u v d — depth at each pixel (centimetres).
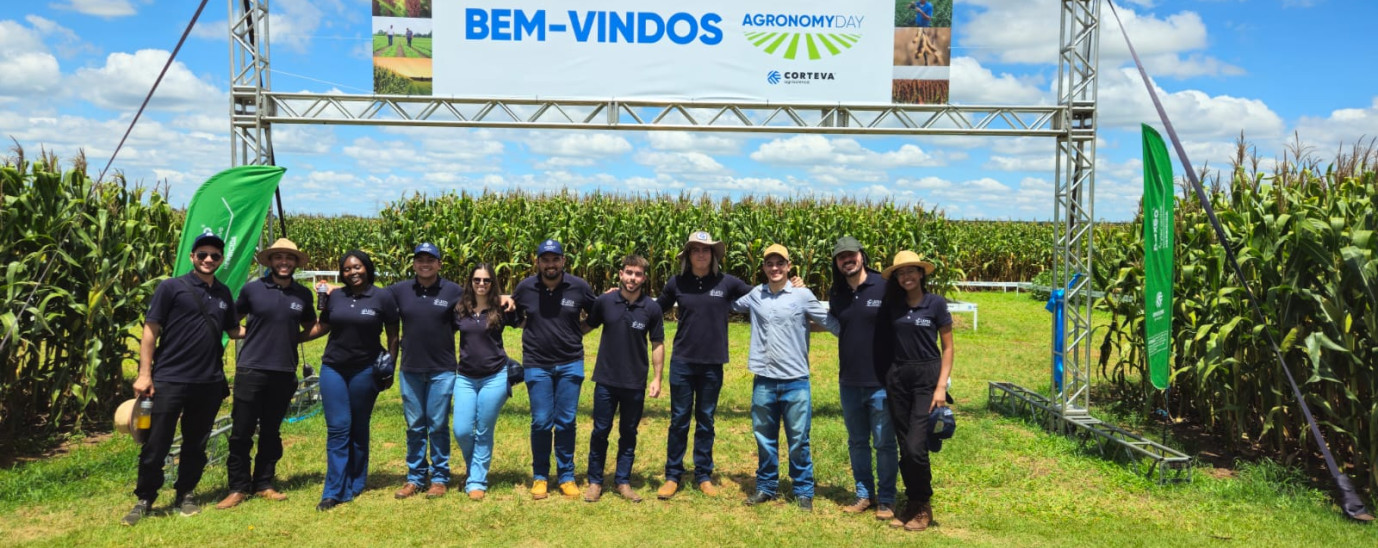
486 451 518
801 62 704
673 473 527
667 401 833
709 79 704
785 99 705
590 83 700
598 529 467
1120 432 636
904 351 463
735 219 1734
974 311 1520
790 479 574
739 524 477
